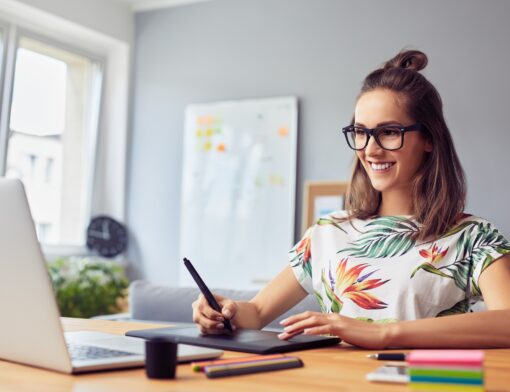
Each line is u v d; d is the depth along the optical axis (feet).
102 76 16.87
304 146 14.84
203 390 2.43
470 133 13.26
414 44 13.88
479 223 4.66
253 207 15.19
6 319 2.92
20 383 2.55
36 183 15.51
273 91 15.33
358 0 14.51
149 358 2.65
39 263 2.71
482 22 13.28
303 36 15.06
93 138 16.81
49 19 14.97
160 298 7.55
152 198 16.62
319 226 5.24
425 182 4.85
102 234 16.39
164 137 16.57
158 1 16.74
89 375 2.72
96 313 13.97
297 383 2.58
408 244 4.75
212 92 16.07
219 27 16.08
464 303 4.63
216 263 15.55
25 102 15.06
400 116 4.78
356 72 14.44
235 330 4.19
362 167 5.17
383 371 2.72
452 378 2.34
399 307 4.61
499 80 13.07
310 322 3.72
